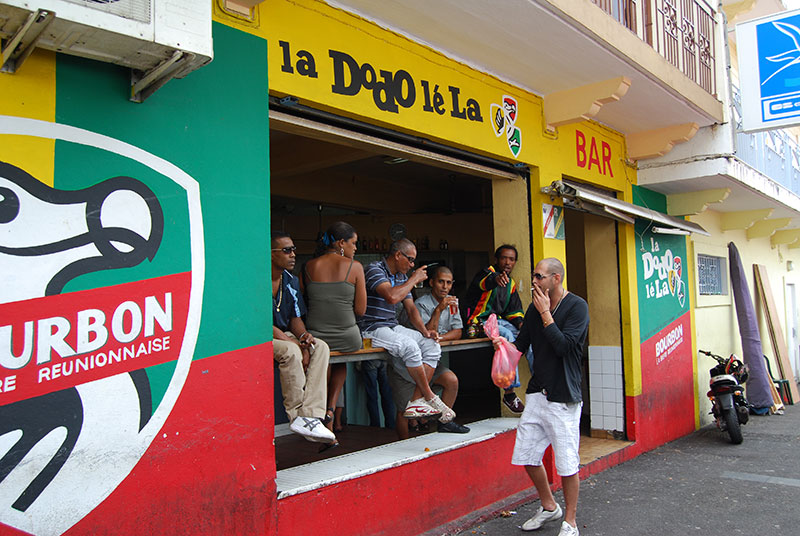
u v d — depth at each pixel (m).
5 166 2.53
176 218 3.09
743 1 10.15
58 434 2.62
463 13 4.36
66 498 2.63
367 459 4.29
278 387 6.34
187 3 2.62
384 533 4.07
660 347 8.02
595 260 7.56
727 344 10.77
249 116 3.48
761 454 7.41
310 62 3.88
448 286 5.41
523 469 5.52
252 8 3.53
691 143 7.52
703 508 5.30
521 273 5.96
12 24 2.34
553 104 6.02
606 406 7.43
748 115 7.47
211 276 3.22
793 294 15.71
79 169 2.75
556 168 6.20
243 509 3.27
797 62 7.19
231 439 3.25
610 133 7.29
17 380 2.52
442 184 10.35
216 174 3.29
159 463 2.94
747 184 8.26
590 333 7.57
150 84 2.89
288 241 3.97
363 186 9.59
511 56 5.13
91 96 2.81
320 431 3.79
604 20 4.97
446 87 4.93
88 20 2.34
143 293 2.93
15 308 2.52
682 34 6.78
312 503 3.63
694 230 8.41
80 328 2.71
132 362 2.87
